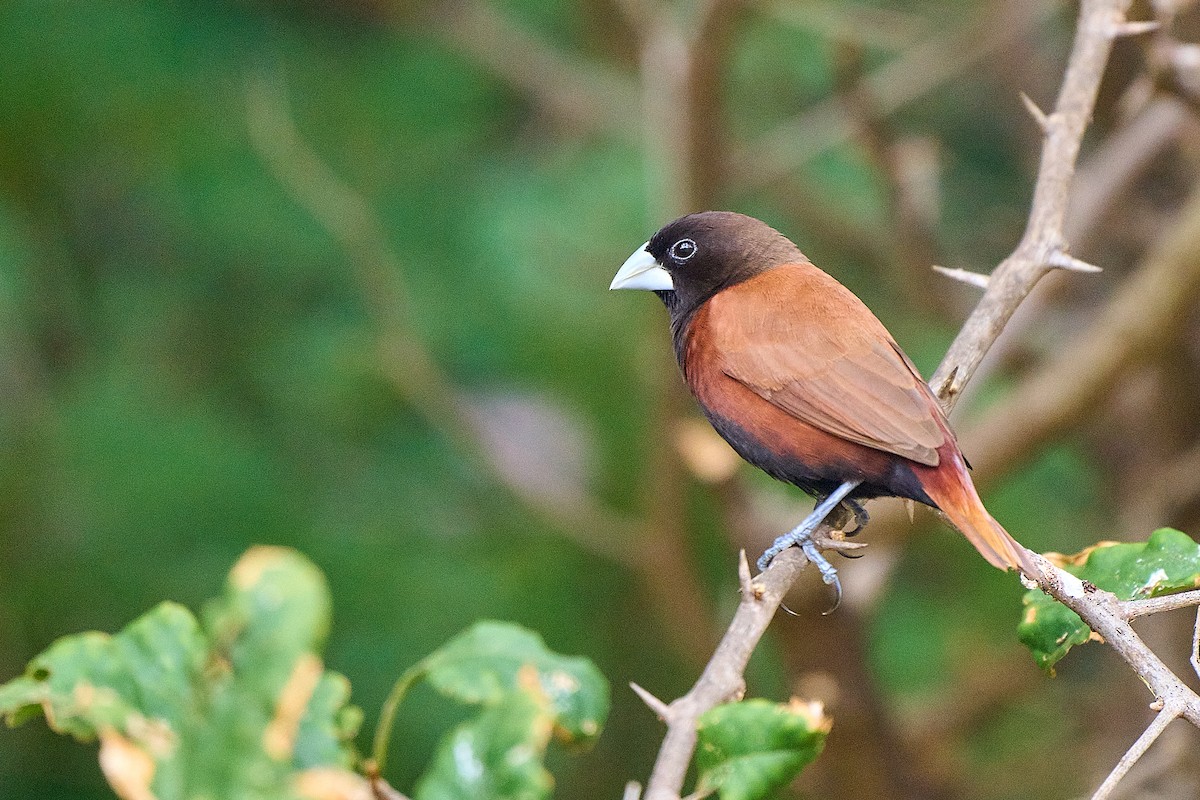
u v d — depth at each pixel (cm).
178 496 1184
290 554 279
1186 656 1098
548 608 1242
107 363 1268
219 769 274
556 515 1175
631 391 1261
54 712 323
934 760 1261
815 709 347
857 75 1202
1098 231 1116
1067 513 1362
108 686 325
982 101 1513
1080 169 1249
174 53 1270
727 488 1048
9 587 1182
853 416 684
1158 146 1077
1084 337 1022
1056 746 1333
